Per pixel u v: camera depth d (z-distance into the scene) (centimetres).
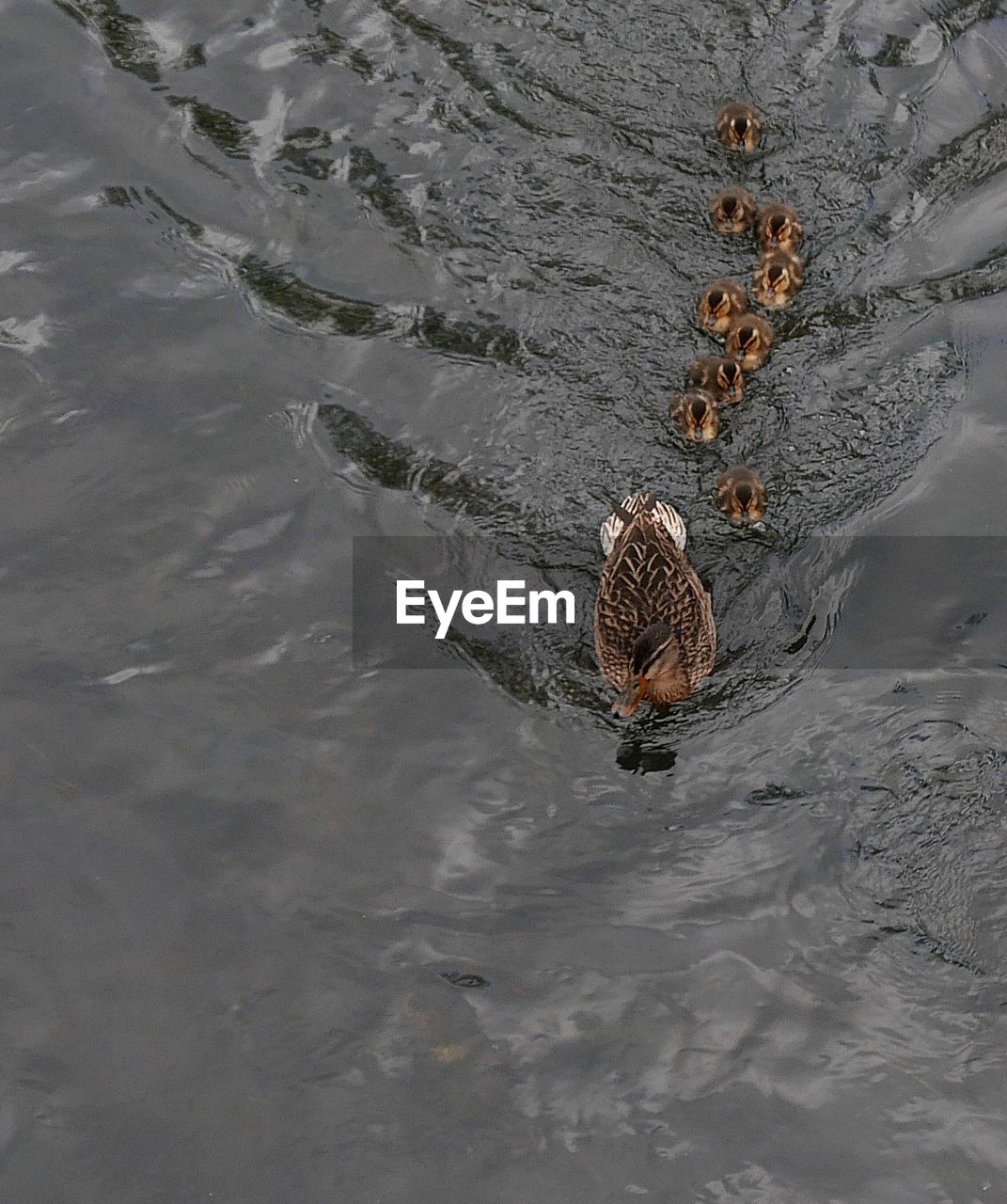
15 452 1123
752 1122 820
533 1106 828
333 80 1353
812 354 1180
